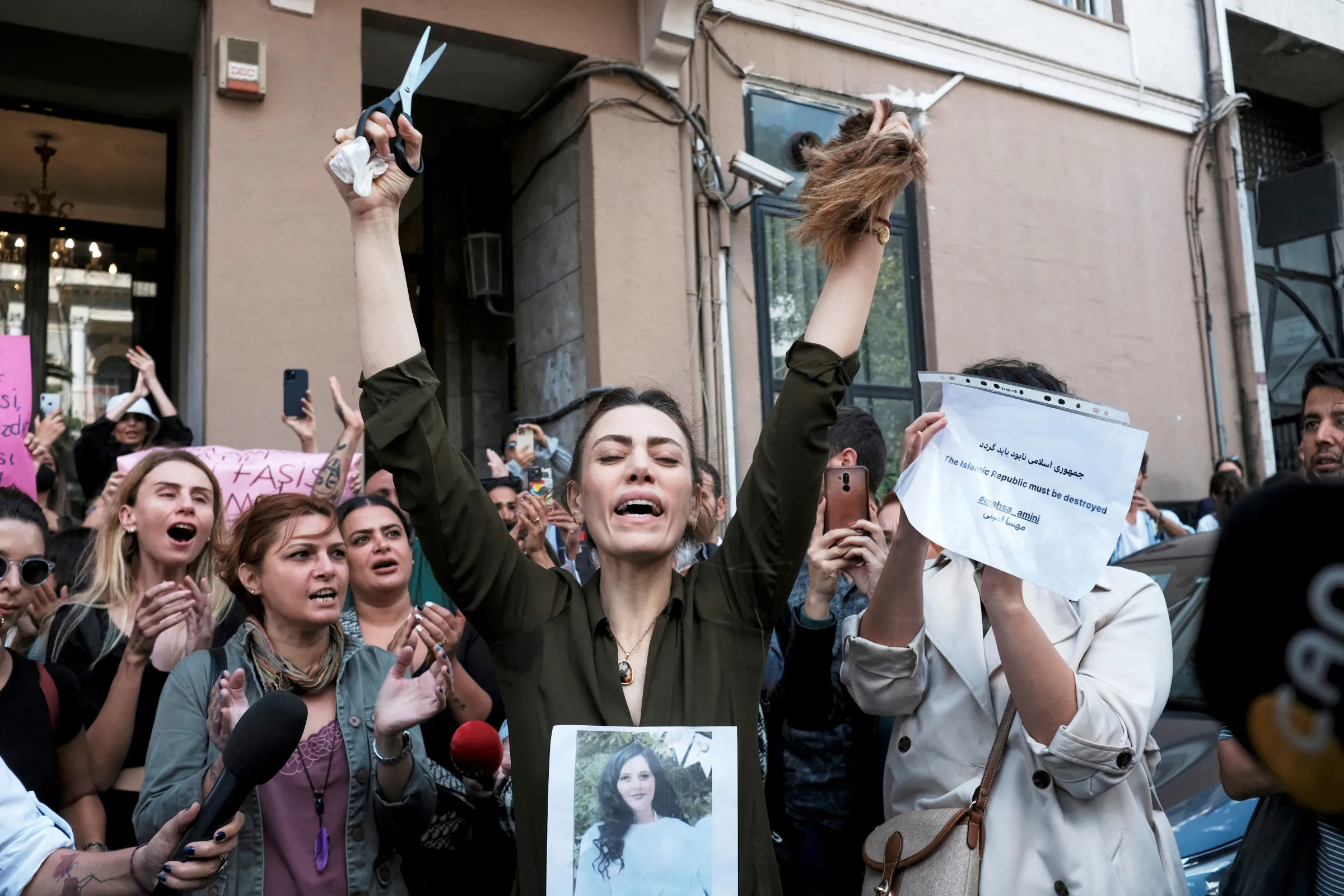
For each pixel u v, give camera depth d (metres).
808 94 7.04
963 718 2.04
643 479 1.71
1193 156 8.84
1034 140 7.97
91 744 2.55
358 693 2.47
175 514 3.00
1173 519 6.08
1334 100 10.91
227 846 1.58
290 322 5.32
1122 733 1.84
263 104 5.38
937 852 1.94
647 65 6.39
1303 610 0.96
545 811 1.56
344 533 3.23
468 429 7.62
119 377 6.97
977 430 1.85
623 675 1.66
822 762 2.44
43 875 1.60
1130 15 8.59
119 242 6.99
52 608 2.90
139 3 5.52
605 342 6.14
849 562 2.22
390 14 5.73
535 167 6.89
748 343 6.67
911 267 7.43
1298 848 1.40
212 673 2.38
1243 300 8.85
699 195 6.55
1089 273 8.13
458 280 7.64
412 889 2.62
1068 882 1.85
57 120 6.82
